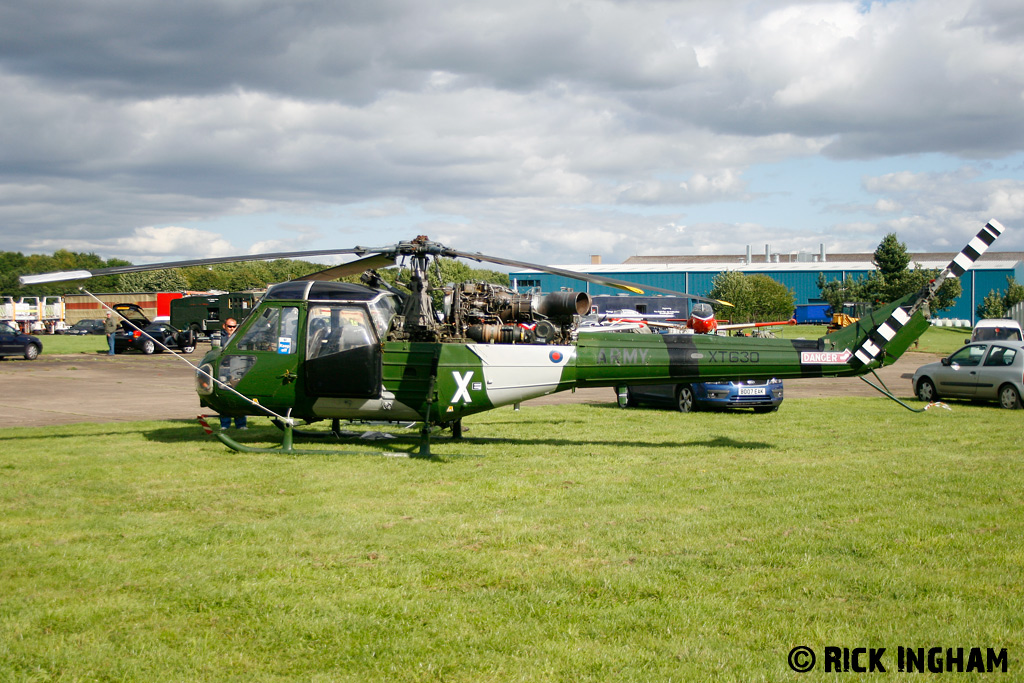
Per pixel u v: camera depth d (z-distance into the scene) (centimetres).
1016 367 1485
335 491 741
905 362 3100
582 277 903
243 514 655
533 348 981
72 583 482
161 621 427
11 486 752
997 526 607
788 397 1798
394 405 974
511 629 416
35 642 399
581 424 1252
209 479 791
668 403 1503
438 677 365
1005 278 7988
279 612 438
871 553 538
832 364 986
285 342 970
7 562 520
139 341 3192
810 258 10312
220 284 8131
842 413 1427
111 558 530
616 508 672
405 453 935
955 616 429
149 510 668
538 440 1069
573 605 448
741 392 1389
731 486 761
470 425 1235
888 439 1081
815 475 815
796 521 624
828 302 7519
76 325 5478
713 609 439
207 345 3988
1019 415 1384
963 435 1119
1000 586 474
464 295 1012
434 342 984
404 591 470
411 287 963
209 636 409
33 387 1877
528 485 769
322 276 1062
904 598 456
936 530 594
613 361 991
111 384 1956
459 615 434
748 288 6819
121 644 399
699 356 991
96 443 1016
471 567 511
